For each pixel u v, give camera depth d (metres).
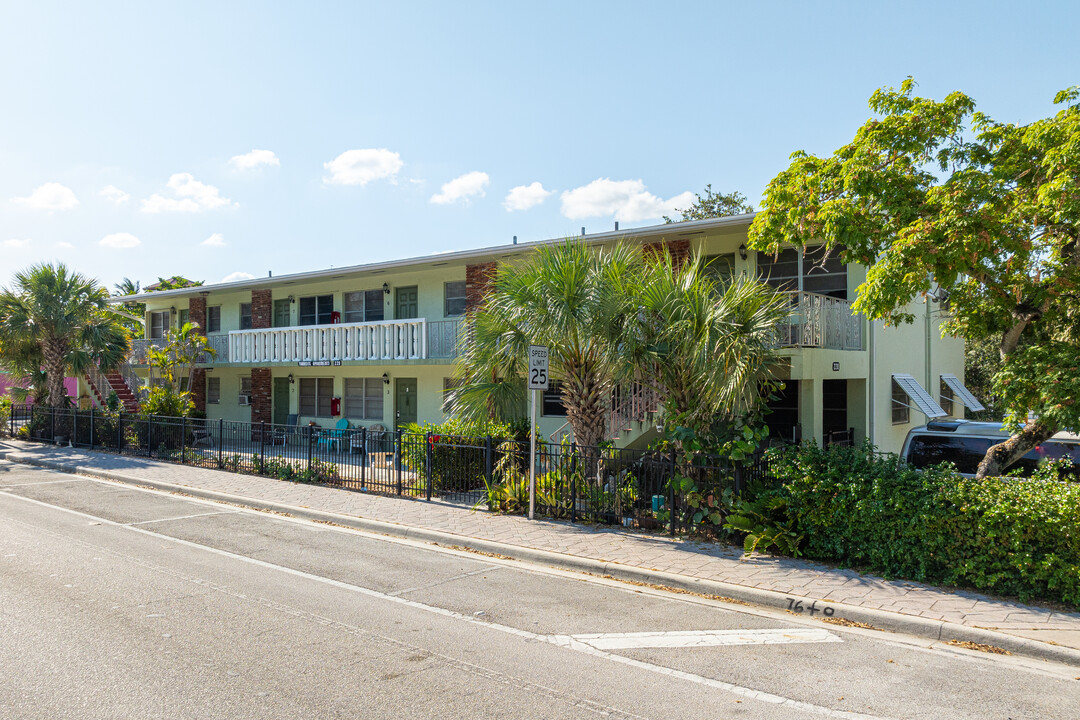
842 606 6.99
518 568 8.88
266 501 13.11
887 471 8.20
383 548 9.90
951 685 5.32
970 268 8.09
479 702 4.89
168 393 22.11
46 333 23.77
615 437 13.53
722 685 5.27
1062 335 8.45
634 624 6.72
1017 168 8.44
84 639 6.03
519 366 11.91
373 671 5.43
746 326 9.77
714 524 9.86
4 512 12.21
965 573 7.43
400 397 22.83
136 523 11.41
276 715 4.62
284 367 26.00
